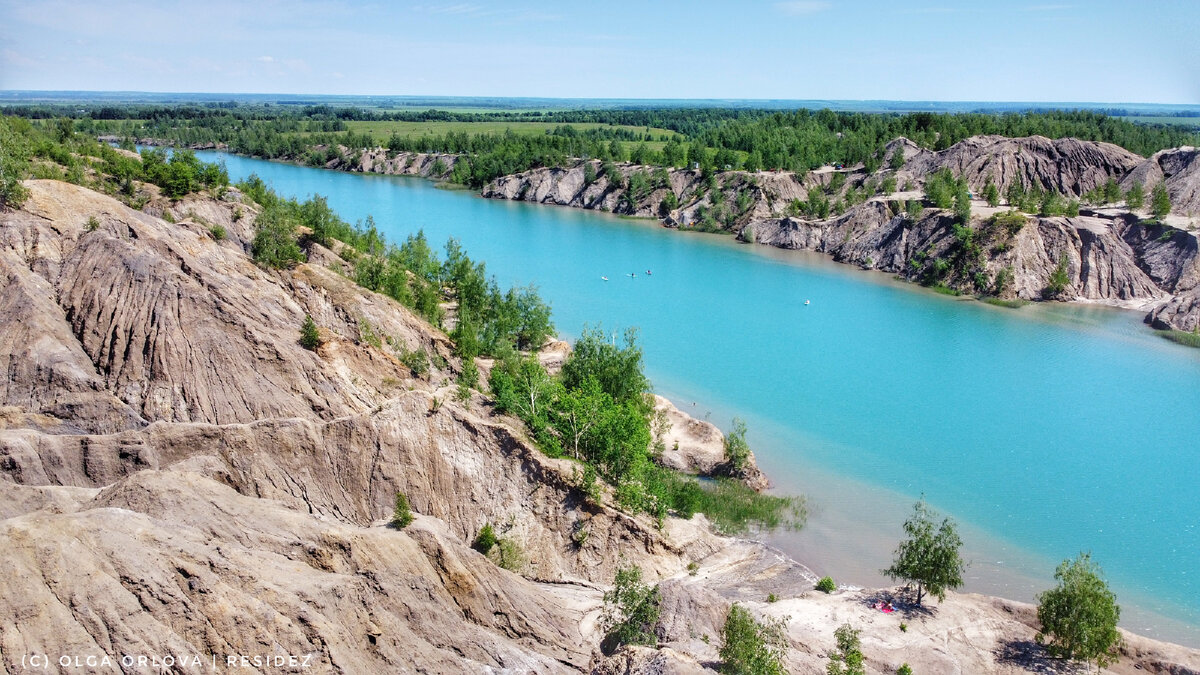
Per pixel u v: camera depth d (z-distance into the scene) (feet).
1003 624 145.48
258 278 215.51
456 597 123.13
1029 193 497.46
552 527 159.33
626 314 364.99
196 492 117.50
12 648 81.00
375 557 117.60
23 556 88.02
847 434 238.07
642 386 219.82
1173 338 334.65
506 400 188.24
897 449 228.22
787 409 256.73
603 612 139.95
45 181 208.85
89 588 88.38
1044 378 287.28
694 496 192.44
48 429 151.23
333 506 148.87
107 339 171.83
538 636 126.72
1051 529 186.29
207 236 238.07
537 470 163.84
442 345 234.99
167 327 173.58
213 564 99.19
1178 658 134.72
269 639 94.89
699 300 392.47
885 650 134.31
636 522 165.27
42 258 183.01
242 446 147.64
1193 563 172.45
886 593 156.76
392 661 106.42
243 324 181.78
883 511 194.70
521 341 282.15
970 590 163.32
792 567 168.14
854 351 316.19
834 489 205.36
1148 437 237.25
